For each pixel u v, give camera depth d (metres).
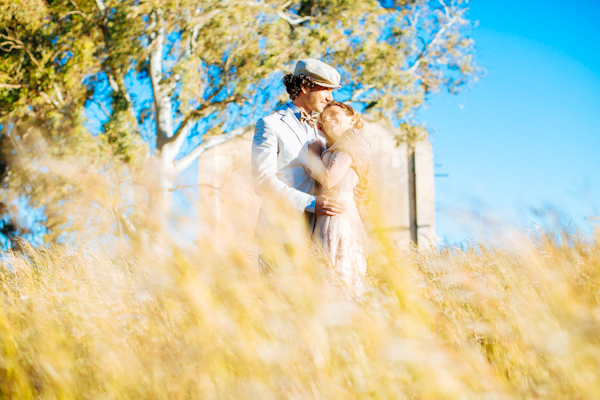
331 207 2.67
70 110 14.57
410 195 17.23
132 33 14.08
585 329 1.41
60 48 14.53
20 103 14.38
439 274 1.95
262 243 1.82
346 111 3.08
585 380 1.32
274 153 2.98
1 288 2.78
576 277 1.72
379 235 1.66
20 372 1.53
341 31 15.30
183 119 15.91
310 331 1.44
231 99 15.11
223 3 14.09
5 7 13.95
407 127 16.61
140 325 1.70
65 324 1.86
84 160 13.02
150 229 1.66
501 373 1.46
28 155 13.52
